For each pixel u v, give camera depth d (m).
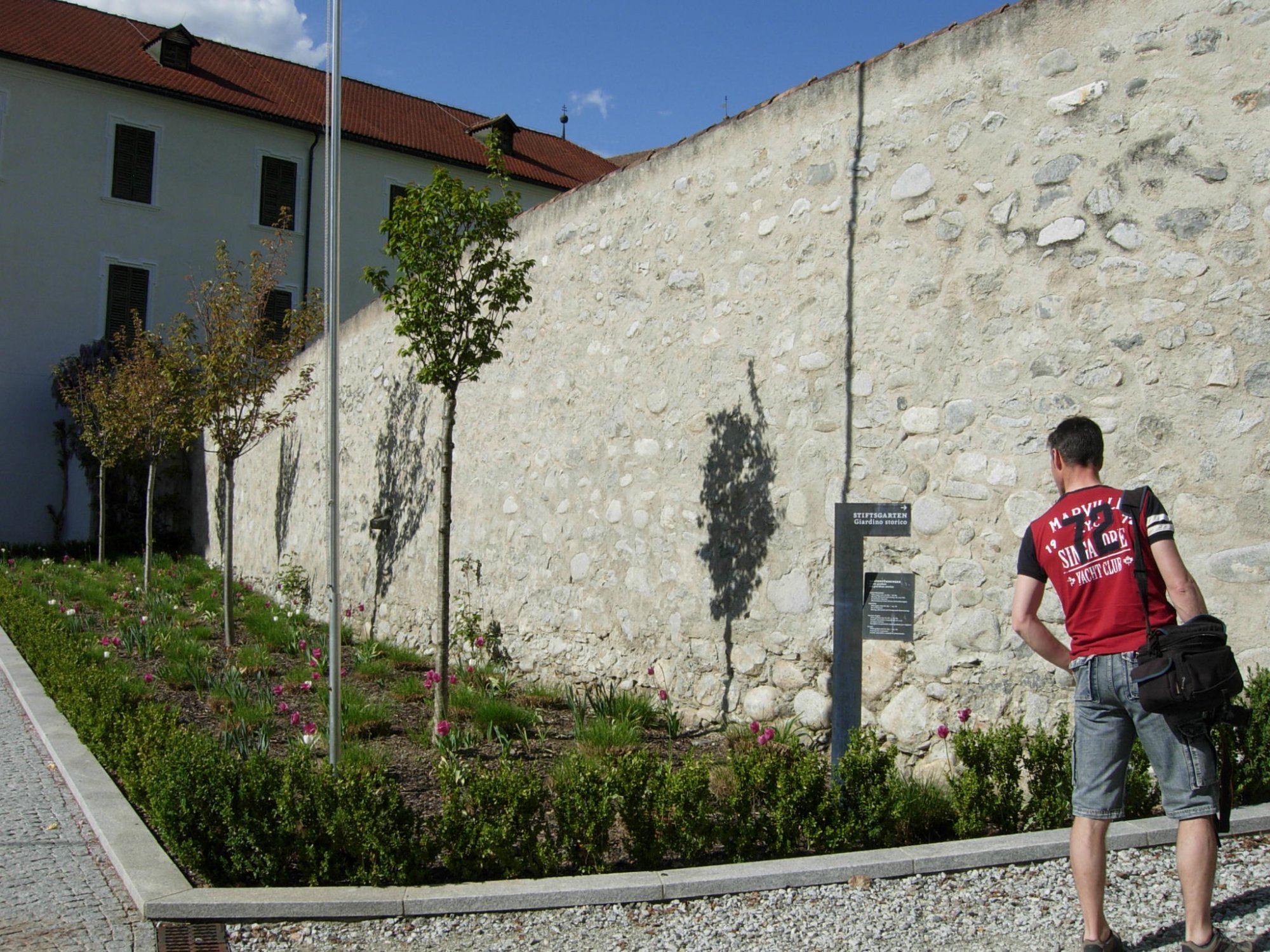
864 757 4.37
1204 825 2.91
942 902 3.70
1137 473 4.59
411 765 5.82
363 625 11.34
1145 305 4.60
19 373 22.89
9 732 6.87
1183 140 4.52
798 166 6.14
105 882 4.21
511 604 8.59
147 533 14.41
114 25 26.41
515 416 8.73
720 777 5.06
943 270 5.34
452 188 6.20
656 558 7.05
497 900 3.85
